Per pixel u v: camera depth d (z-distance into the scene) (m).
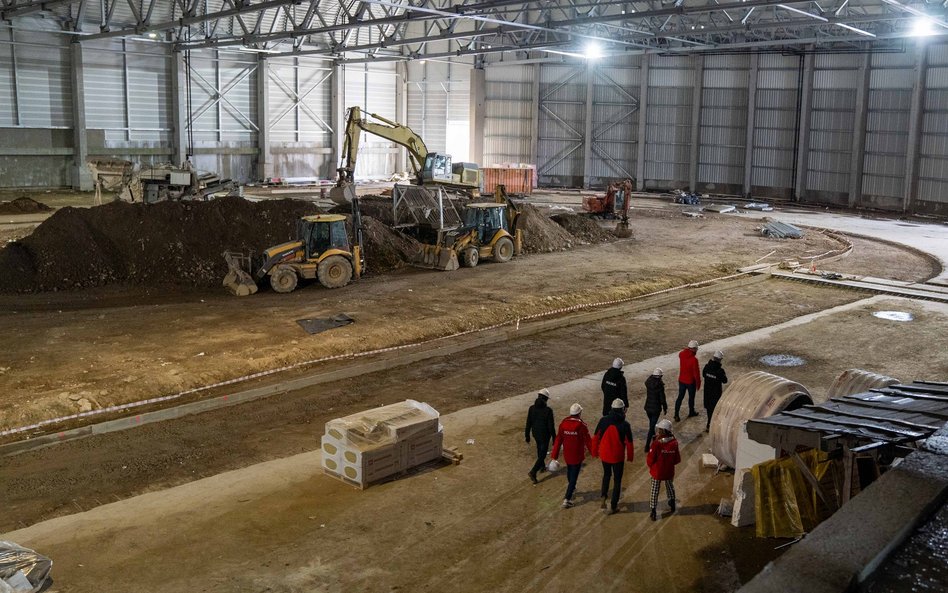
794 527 10.14
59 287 24.27
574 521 10.79
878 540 4.09
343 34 49.44
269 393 16.33
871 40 46.62
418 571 9.47
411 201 32.59
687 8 32.25
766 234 39.34
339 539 10.20
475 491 11.70
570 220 37.41
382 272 28.41
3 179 44.34
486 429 14.31
